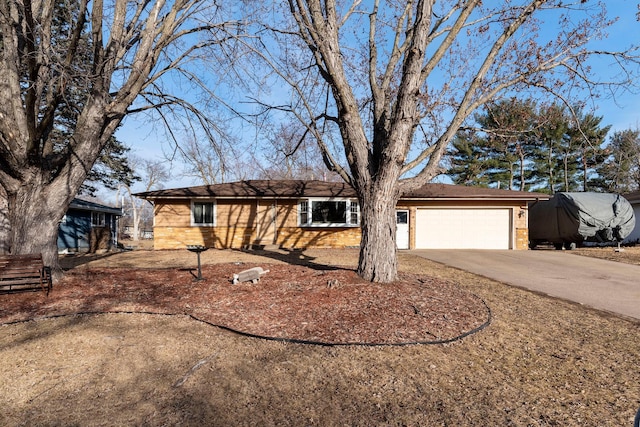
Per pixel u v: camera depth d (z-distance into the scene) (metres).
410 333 4.78
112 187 23.56
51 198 7.82
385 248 6.96
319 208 16.48
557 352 4.35
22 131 7.11
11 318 5.57
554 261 12.38
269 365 3.92
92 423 2.88
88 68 7.71
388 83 7.71
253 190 16.66
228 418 2.95
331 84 7.03
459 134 11.34
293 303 5.95
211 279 8.19
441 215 16.59
